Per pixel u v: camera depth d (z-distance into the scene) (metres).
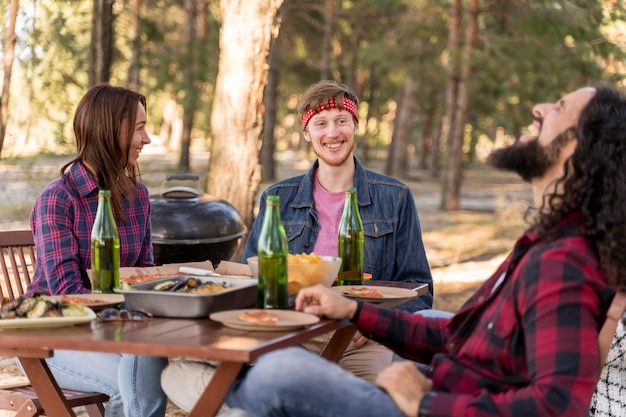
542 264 1.87
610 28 13.45
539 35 13.98
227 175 6.75
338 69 24.69
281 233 2.36
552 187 2.00
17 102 12.56
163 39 14.93
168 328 2.09
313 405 1.91
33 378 2.27
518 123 17.20
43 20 12.22
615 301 2.06
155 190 15.10
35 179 11.89
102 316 2.19
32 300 2.13
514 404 1.80
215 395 2.03
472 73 15.13
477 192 21.83
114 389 2.72
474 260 10.00
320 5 19.70
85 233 3.01
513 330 1.94
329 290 2.33
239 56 6.70
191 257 4.73
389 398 1.93
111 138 3.09
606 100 1.97
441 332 2.37
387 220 3.41
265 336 2.00
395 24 20.61
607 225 1.87
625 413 2.58
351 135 3.38
